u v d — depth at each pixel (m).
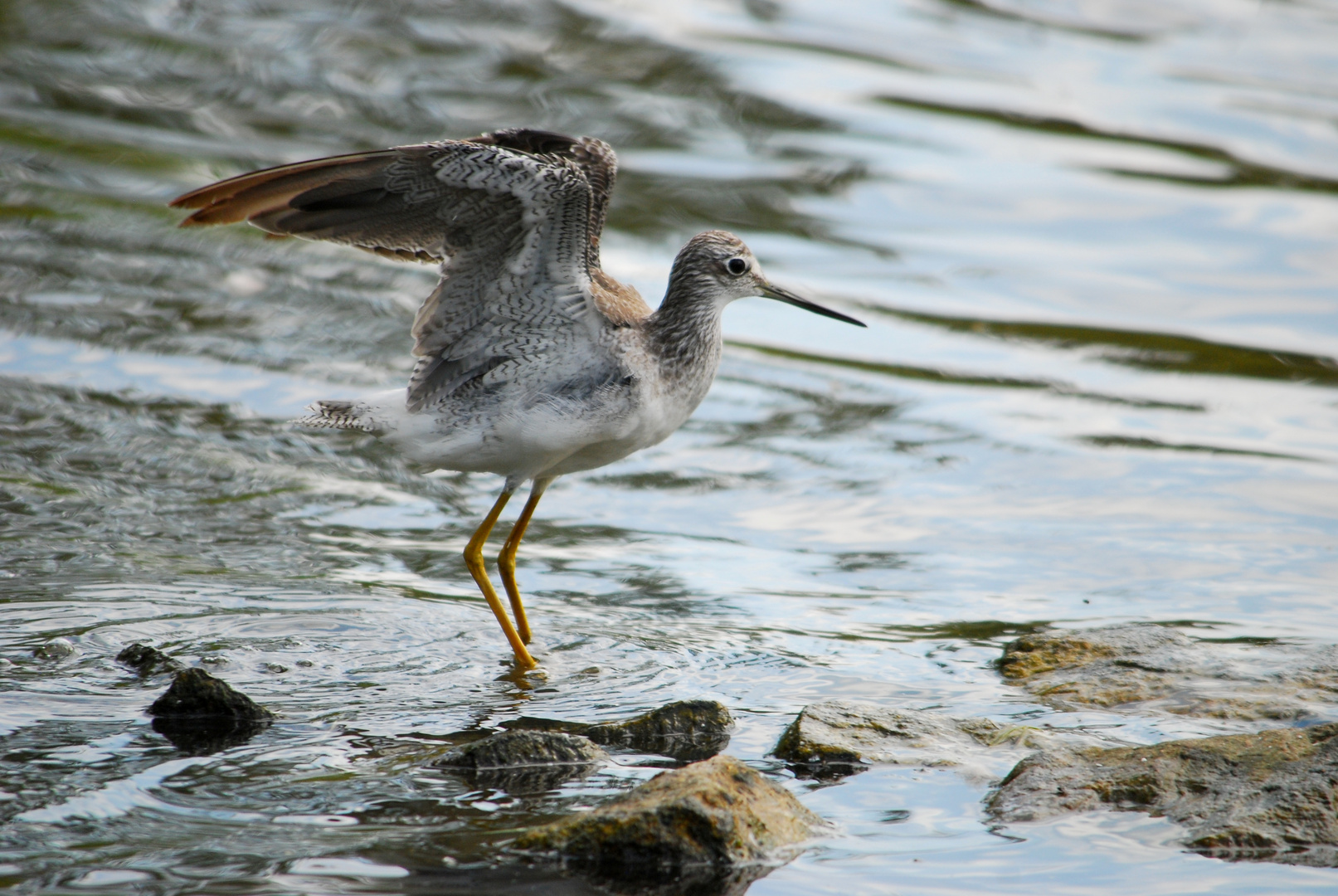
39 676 10.09
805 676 10.98
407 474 15.31
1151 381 18.20
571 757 9.20
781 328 19.61
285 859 7.77
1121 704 10.47
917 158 24.02
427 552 13.40
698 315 11.95
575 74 26.09
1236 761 9.02
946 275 20.88
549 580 12.94
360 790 8.69
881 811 8.75
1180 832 8.45
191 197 10.63
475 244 10.95
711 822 7.98
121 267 19.34
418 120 23.91
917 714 10.04
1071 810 8.71
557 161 10.41
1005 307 20.11
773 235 21.64
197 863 7.70
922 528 14.34
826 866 8.01
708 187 22.67
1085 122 25.30
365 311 18.89
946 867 8.05
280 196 10.88
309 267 20.22
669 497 15.06
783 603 12.55
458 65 26.28
